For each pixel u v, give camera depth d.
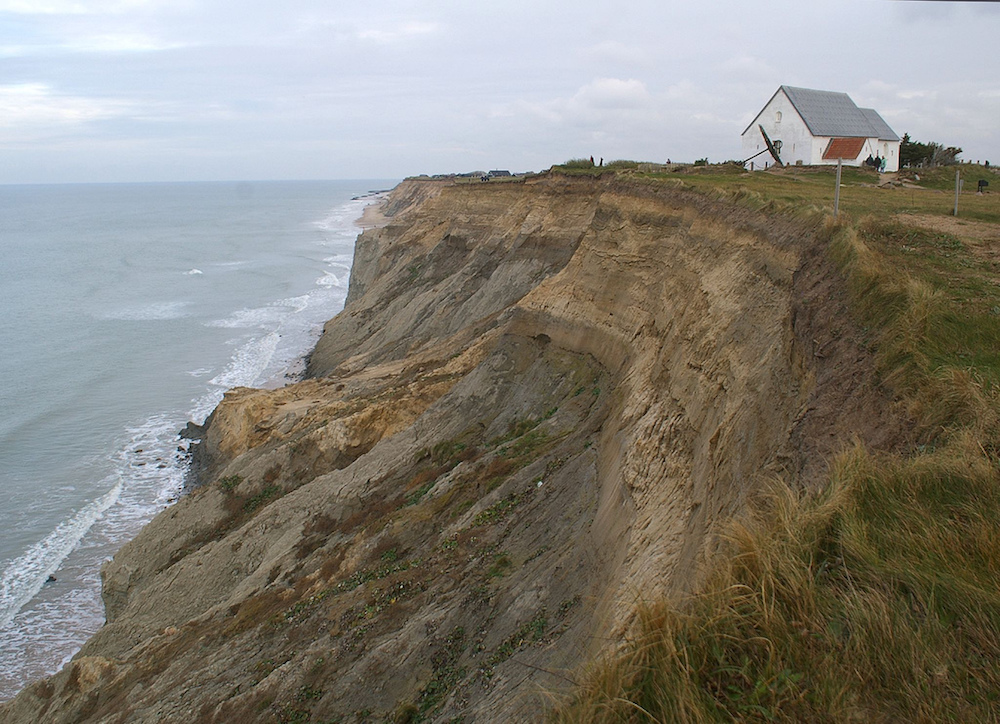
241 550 23.00
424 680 11.56
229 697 13.95
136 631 20.89
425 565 15.51
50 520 29.84
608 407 18.22
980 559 4.70
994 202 19.59
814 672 4.33
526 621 11.17
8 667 21.84
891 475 5.63
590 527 12.72
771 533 5.51
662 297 18.80
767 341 10.98
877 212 16.11
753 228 14.89
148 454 36.16
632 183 25.02
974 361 7.04
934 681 4.01
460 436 23.89
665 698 4.51
